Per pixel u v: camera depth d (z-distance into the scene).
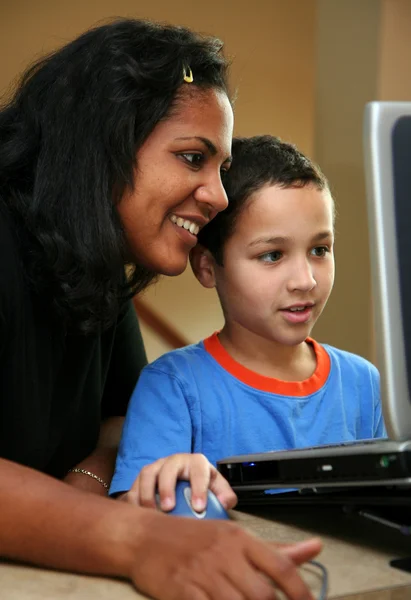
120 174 1.04
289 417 1.28
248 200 1.26
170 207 1.08
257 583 0.65
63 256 1.03
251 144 1.33
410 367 0.81
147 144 1.06
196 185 1.08
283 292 1.25
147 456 1.19
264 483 0.98
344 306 3.18
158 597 0.70
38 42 5.08
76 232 1.04
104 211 1.04
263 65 5.35
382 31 3.11
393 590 0.73
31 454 1.16
